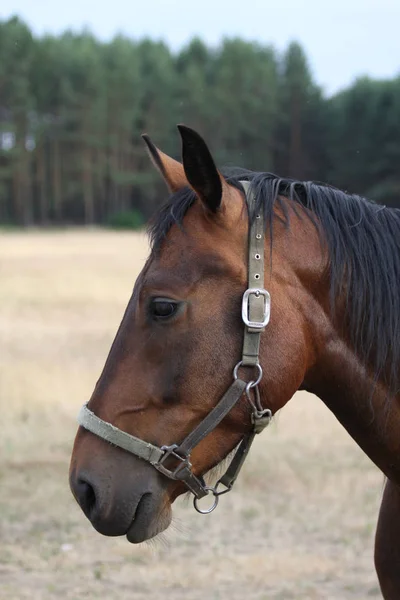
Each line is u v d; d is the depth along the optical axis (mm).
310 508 6168
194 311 2252
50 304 18031
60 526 5887
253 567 5148
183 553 5418
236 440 2305
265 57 68438
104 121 64500
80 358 11633
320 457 7301
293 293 2340
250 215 2340
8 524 5867
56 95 64312
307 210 2455
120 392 2279
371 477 6809
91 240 46656
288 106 64250
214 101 64375
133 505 2238
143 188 66562
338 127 56625
